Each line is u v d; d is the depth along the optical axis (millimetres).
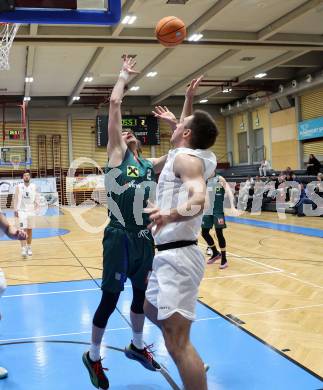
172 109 25172
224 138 26906
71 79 19484
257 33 14234
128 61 3309
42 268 7723
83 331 4414
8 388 3242
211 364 3572
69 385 3281
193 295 2598
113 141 3207
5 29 10555
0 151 21656
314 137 19828
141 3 10812
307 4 11930
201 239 11133
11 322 4723
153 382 3311
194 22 13148
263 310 4973
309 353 3756
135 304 3348
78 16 3844
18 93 22141
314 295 5582
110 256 3166
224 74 19656
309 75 19406
